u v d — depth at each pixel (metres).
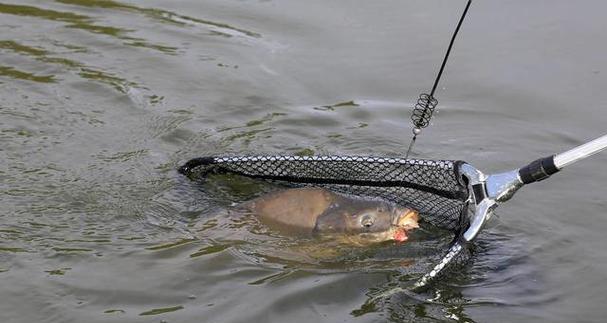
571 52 9.54
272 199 6.52
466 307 5.79
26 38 9.95
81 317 5.61
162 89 9.00
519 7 10.41
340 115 8.62
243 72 9.38
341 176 6.75
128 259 6.19
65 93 8.77
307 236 6.33
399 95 8.98
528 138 8.23
